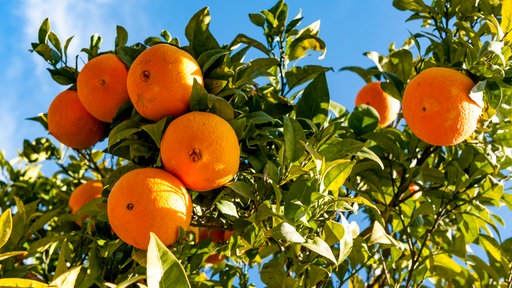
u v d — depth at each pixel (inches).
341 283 41.1
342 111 45.9
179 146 33.8
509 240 46.3
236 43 41.3
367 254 41.9
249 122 36.3
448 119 37.0
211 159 33.8
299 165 36.4
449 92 37.0
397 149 42.5
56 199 54.9
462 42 40.4
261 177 37.0
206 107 35.4
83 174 54.9
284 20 42.8
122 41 42.3
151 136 35.0
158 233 33.3
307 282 37.8
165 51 35.4
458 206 42.4
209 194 37.4
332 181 36.8
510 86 39.4
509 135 41.6
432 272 44.6
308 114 39.6
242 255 45.0
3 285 29.5
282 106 39.6
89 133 39.8
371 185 43.8
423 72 38.5
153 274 28.6
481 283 45.1
